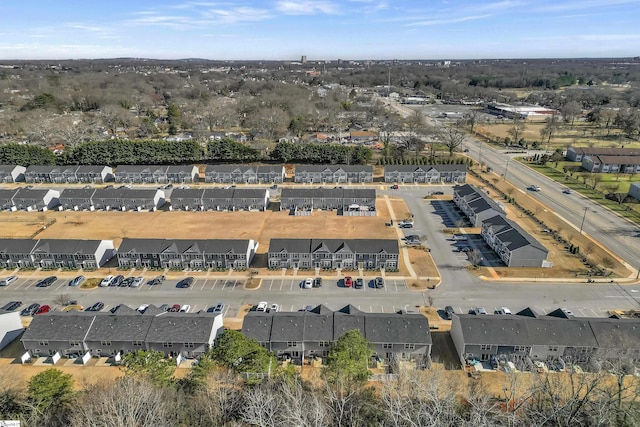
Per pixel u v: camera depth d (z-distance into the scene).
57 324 69.44
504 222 104.69
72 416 47.56
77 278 90.19
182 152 171.38
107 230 115.69
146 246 95.56
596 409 45.22
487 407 49.09
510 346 65.56
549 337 66.12
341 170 154.00
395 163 171.00
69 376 55.53
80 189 133.12
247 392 49.53
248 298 84.19
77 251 94.56
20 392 56.28
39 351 68.69
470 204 121.44
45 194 131.00
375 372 65.38
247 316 70.62
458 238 109.19
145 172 155.38
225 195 130.00
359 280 89.38
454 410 47.31
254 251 100.81
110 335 68.00
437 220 121.19
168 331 68.31
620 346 64.44
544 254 93.00
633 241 106.00
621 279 89.25
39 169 156.75
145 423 43.88
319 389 54.94
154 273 93.31
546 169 168.50
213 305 81.81
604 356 61.62
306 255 94.44
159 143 170.25
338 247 94.81
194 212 128.50
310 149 171.38
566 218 120.06
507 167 171.25
